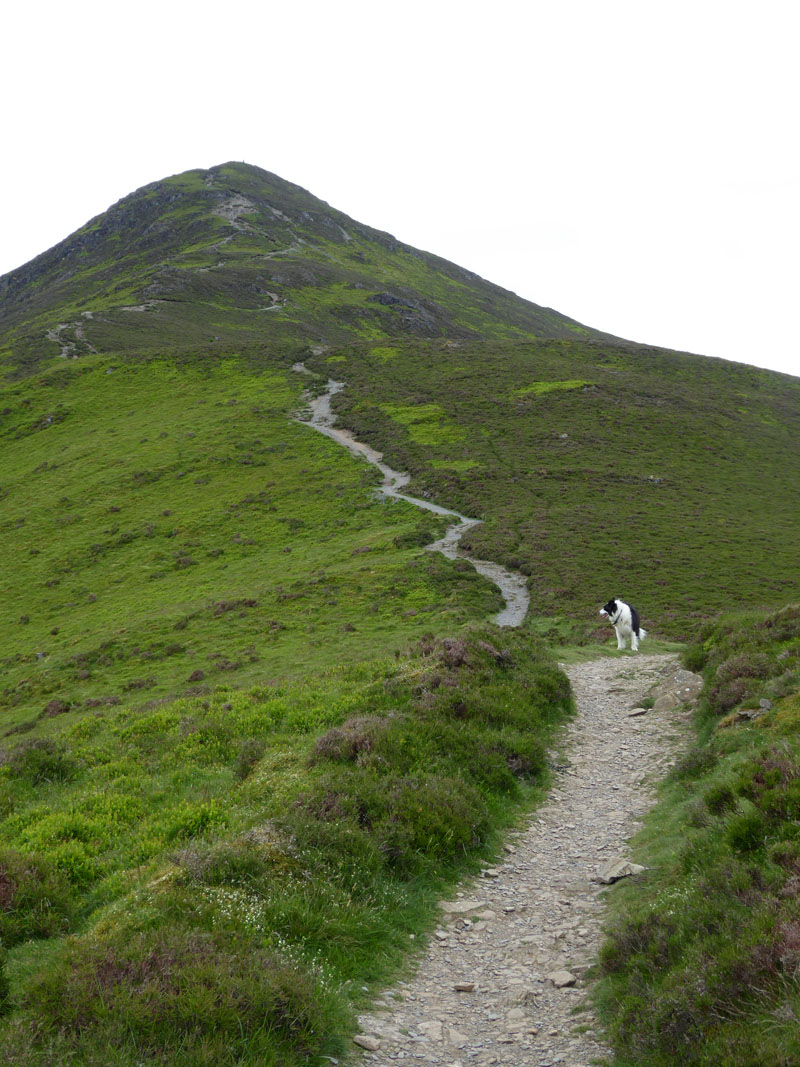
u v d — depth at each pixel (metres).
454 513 64.44
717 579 48.41
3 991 6.52
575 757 15.05
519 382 106.44
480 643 19.97
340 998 6.88
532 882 9.97
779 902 6.53
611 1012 6.55
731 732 12.77
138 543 64.19
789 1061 4.79
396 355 122.44
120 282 191.38
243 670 35.09
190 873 8.57
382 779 11.55
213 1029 5.79
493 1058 6.22
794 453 91.00
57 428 97.38
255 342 129.38
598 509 65.44
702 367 130.00
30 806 13.84
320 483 73.62
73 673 40.94
